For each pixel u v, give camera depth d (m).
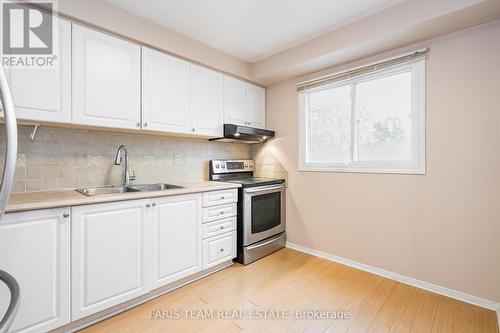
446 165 1.93
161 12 1.96
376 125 2.35
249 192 2.55
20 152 1.75
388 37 1.97
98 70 1.80
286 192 3.07
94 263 1.56
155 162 2.50
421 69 2.03
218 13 1.98
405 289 2.04
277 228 2.93
